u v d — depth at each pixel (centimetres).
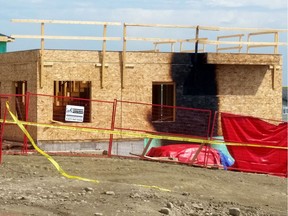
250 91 3008
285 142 2055
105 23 2666
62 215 1066
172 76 2856
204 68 2923
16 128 2714
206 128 2897
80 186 1370
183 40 2848
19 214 1048
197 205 1288
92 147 2697
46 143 2606
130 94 2772
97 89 2711
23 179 1441
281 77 3058
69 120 2623
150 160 2109
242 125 2070
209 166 2064
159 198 1296
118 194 1291
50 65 2614
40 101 2609
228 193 1584
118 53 2745
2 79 2858
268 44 2995
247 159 2070
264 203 1523
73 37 2620
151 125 2812
